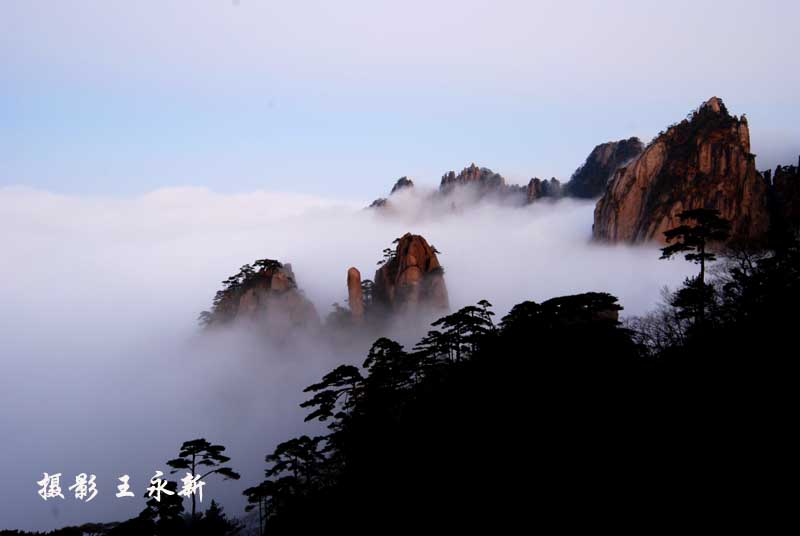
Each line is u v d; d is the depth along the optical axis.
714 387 30.73
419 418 46.03
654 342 46.56
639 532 23.03
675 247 44.97
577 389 36.53
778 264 39.88
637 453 28.06
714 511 22.42
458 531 28.48
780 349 31.39
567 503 26.66
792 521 20.58
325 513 37.84
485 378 45.50
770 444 24.77
